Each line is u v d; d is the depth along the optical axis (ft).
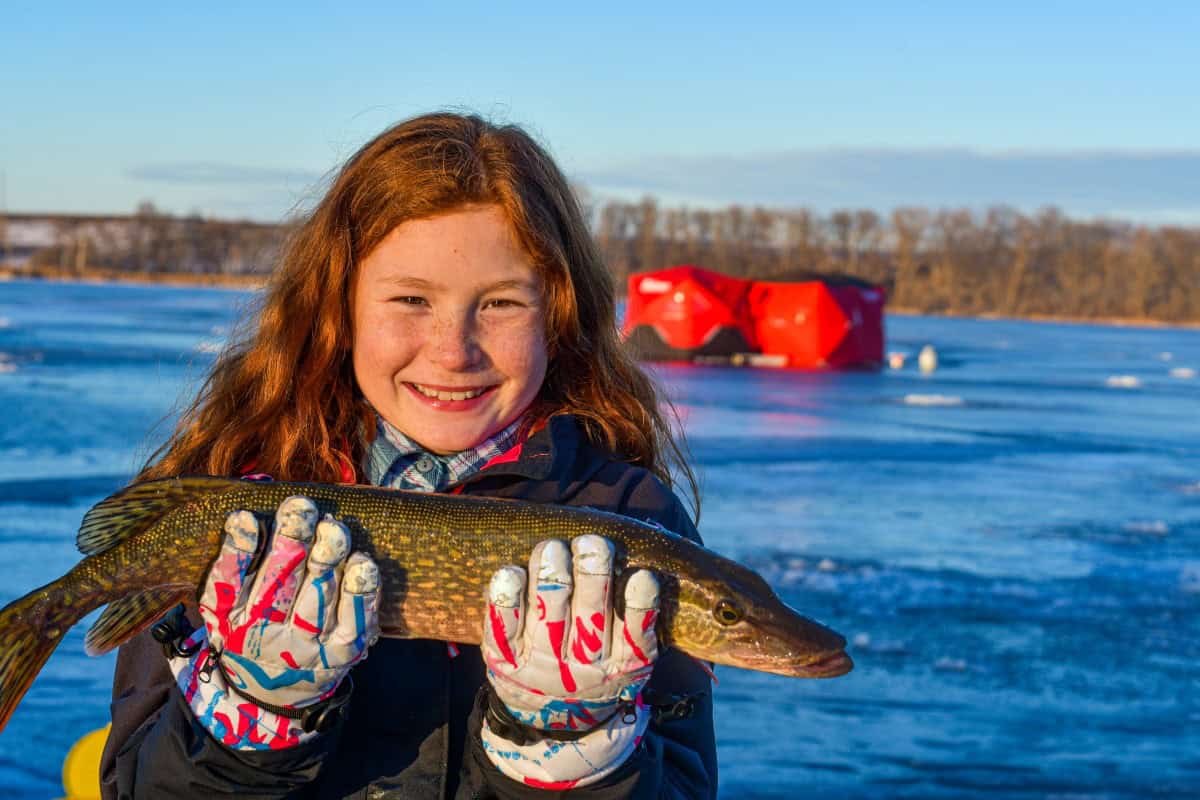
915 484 59.36
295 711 7.29
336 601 7.24
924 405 103.45
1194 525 50.75
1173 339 302.45
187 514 7.96
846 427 84.12
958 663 30.35
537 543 8.02
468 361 8.32
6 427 65.16
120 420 69.97
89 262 511.40
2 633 7.82
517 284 8.44
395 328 8.35
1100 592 38.29
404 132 8.78
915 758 23.98
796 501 52.44
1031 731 25.81
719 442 72.95
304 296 9.18
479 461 8.80
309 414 9.25
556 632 7.24
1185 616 35.63
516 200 8.36
